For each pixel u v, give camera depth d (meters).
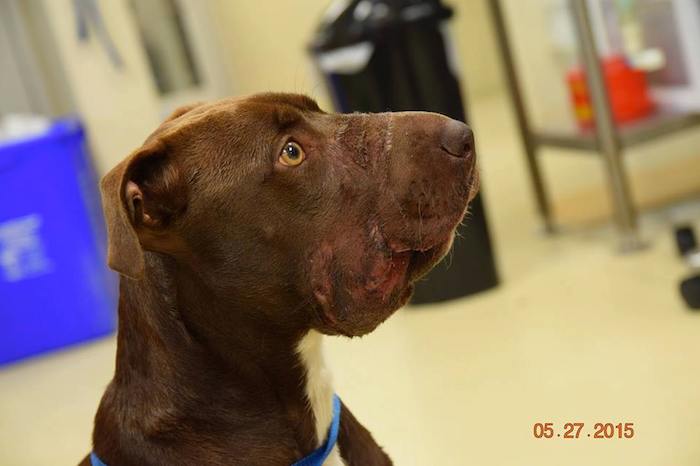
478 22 11.57
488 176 7.62
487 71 11.69
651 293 4.40
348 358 4.63
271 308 2.21
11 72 7.22
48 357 5.87
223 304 2.19
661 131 4.98
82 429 4.57
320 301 2.21
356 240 2.18
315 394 2.29
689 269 4.52
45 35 7.16
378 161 2.18
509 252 5.54
